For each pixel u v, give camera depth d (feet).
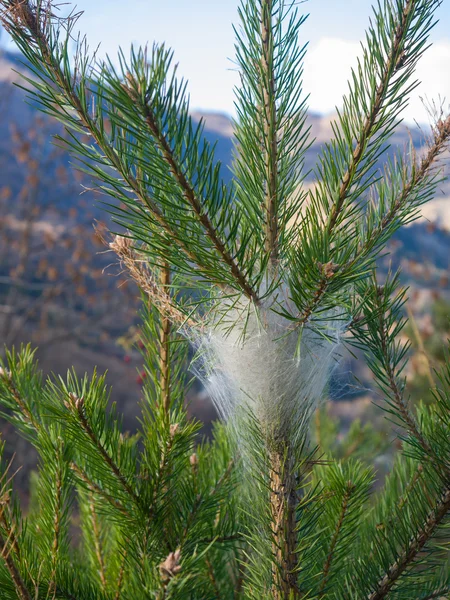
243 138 2.16
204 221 1.85
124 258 2.36
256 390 2.23
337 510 2.55
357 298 2.49
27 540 2.46
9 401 2.58
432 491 2.35
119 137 1.73
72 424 2.31
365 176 2.06
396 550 2.40
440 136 2.06
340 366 2.61
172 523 2.57
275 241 2.22
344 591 2.44
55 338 15.75
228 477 2.76
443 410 2.33
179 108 1.69
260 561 2.35
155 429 2.51
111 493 2.44
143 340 2.61
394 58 1.89
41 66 1.70
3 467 2.30
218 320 2.22
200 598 2.82
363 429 4.12
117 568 2.86
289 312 2.14
